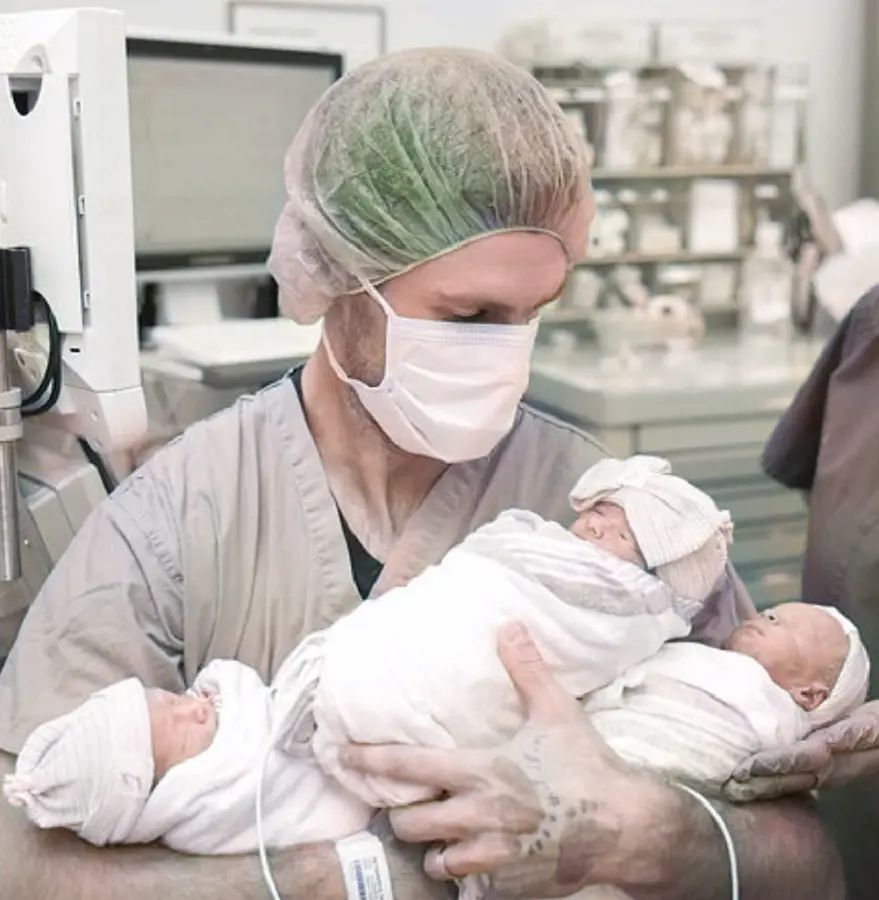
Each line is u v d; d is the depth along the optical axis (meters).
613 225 2.86
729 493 2.54
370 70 1.21
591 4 2.89
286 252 1.21
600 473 1.20
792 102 2.97
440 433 1.18
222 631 1.21
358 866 1.04
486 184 1.12
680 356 2.82
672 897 1.04
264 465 1.25
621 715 1.11
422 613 1.07
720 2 3.01
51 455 1.38
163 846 1.05
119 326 1.22
